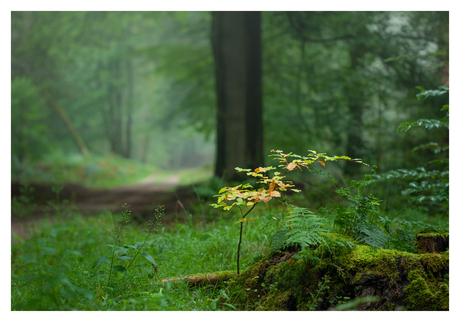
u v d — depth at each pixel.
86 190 13.63
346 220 2.88
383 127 9.70
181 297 2.77
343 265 2.52
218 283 3.04
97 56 23.30
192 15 19.17
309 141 10.62
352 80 10.17
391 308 2.40
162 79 28.81
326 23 10.19
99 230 5.55
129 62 28.44
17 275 3.71
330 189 6.96
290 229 2.83
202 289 2.98
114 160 25.38
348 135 10.11
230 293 2.76
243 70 9.01
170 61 14.78
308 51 11.63
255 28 9.19
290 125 11.05
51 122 26.25
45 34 15.91
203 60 13.29
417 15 9.46
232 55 9.03
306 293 2.54
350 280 2.47
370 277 2.44
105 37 23.33
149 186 16.48
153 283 2.92
